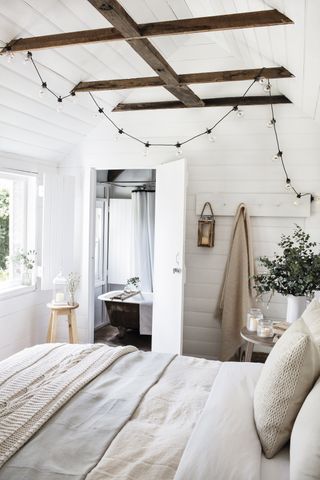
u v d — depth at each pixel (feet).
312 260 9.99
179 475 4.31
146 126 14.07
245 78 10.32
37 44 8.52
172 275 13.28
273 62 10.04
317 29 6.57
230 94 13.11
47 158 14.38
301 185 12.78
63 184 14.38
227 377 6.56
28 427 5.20
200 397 6.20
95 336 16.92
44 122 12.28
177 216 13.03
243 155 13.21
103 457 4.72
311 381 4.80
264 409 4.86
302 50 7.90
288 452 4.90
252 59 11.19
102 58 10.85
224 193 13.41
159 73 9.97
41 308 14.60
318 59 7.72
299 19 6.70
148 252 18.49
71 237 14.79
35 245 14.19
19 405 5.70
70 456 4.72
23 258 13.75
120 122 14.28
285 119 12.82
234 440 4.67
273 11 7.13
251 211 13.16
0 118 10.89
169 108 13.29
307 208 12.66
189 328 13.89
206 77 10.57
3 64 9.27
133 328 16.43
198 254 13.71
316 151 12.62
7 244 13.65
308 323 6.57
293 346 4.79
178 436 5.08
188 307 13.88
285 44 8.30
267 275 10.68
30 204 14.12
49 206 14.01
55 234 14.25
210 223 13.37
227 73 10.48
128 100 13.93
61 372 6.82
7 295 12.76
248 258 13.08
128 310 16.24
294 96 11.70
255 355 13.28
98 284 18.17
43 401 5.76
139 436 5.12
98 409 5.76
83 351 7.82
